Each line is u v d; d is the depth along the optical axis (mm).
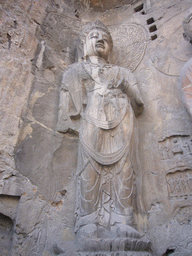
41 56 3424
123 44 4113
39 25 3855
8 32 3154
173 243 2344
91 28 3762
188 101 2754
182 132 2871
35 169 2574
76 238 2209
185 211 2473
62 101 3105
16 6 3590
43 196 2492
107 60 3703
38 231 2301
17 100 2809
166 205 2566
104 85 3027
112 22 4570
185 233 2346
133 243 2053
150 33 3967
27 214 2311
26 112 2844
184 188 2578
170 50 3588
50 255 2232
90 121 2719
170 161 2777
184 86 2877
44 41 3738
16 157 2500
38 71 3275
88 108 2861
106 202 2402
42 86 3195
